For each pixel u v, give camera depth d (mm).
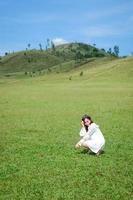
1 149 19141
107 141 21312
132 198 11750
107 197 11812
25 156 17359
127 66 155750
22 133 24672
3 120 32094
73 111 40188
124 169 14992
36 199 11633
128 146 19797
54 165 15562
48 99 59906
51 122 30625
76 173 14367
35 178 13789
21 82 168375
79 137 22906
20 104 50031
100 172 14547
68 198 11719
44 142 21094
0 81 193750
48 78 176000
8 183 13234
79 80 146500
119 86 105938
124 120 31734
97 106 46188
